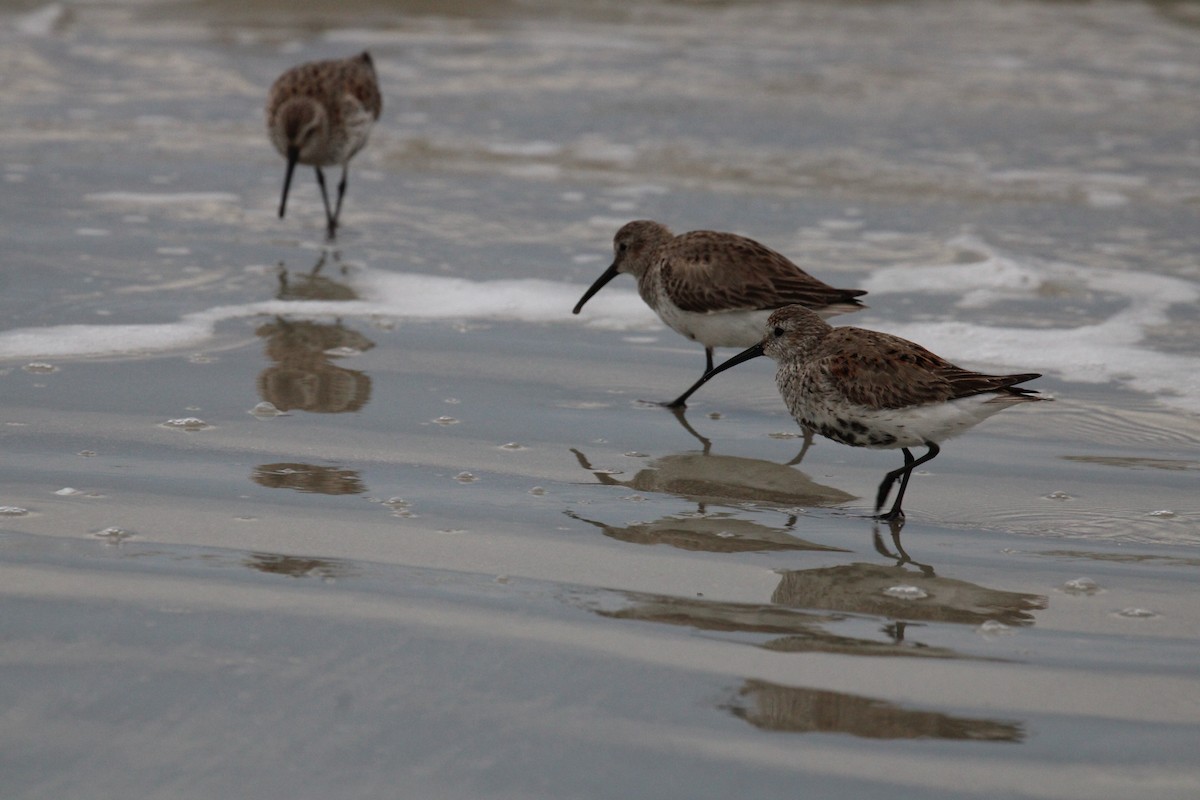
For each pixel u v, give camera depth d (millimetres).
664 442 11602
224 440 11039
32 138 21531
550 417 12062
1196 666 7652
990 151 22141
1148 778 6445
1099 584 8875
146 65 26484
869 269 16578
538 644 7652
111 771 6195
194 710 6738
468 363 13375
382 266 16469
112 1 31031
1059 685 7391
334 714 6754
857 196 19750
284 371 12836
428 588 8383
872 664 7602
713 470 10984
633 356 13883
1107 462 11227
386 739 6555
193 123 22953
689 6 32875
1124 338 14273
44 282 15062
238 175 20375
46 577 8250
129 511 9453
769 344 10906
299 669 7203
